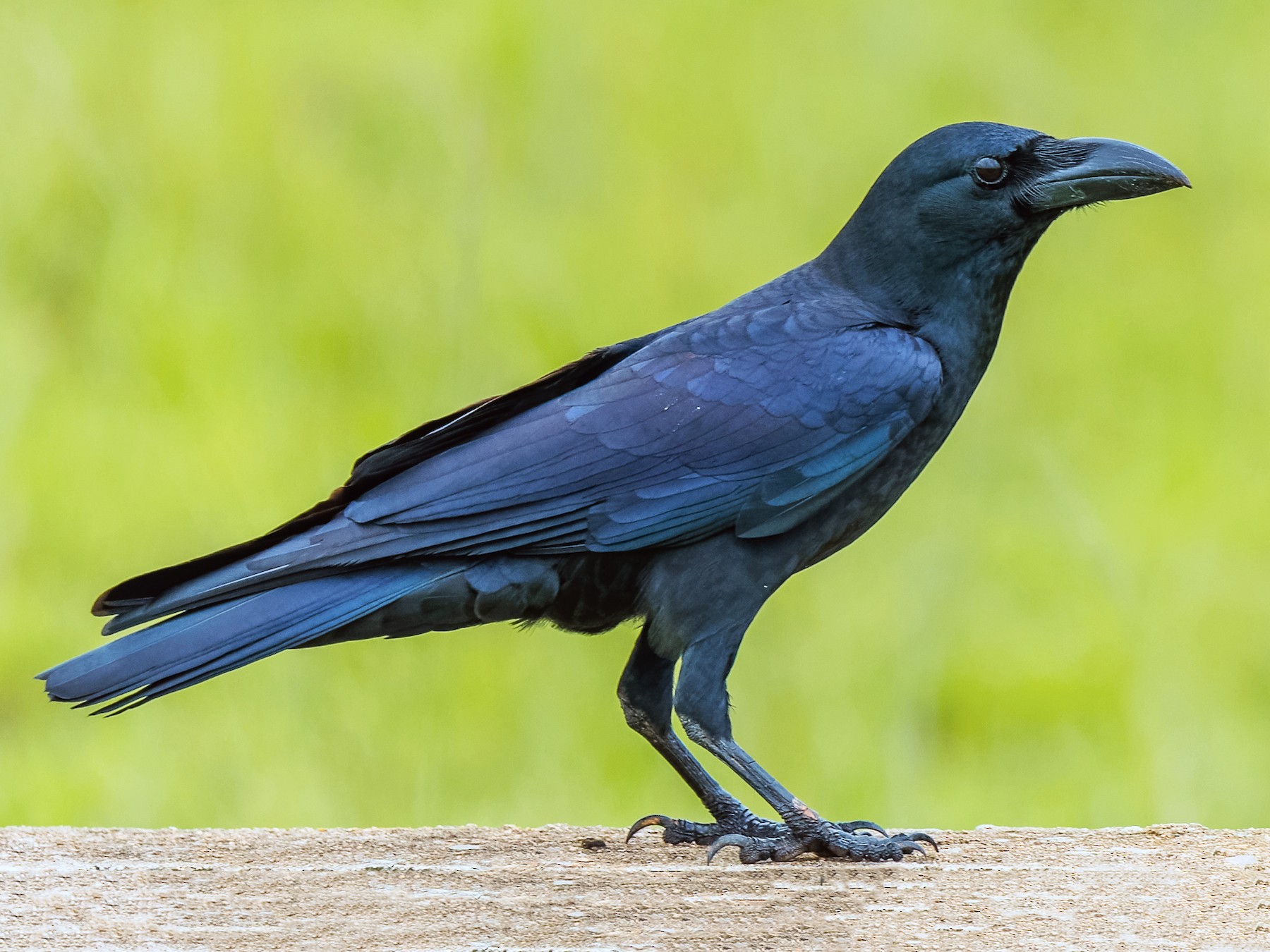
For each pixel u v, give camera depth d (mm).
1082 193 7797
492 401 7578
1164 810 12164
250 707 12188
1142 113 20922
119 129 18531
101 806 11742
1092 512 14461
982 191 7852
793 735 12570
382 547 7289
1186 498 15805
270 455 15242
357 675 12438
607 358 7887
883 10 20625
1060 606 13906
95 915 6445
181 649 6945
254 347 16078
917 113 19734
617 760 12383
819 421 7633
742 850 7293
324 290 16578
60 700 6797
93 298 16844
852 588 13711
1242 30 21547
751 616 7637
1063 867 7098
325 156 18141
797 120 19156
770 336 7844
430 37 19641
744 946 6035
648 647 7820
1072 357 18234
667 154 18781
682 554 7570
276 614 7125
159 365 16109
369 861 7199
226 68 18938
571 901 6633
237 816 11656
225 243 17359
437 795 11766
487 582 7461
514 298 16312
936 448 8047
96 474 14945
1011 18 21359
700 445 7555
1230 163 20609
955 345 7984
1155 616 13680
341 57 19328
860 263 8109
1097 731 12875
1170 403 17531
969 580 14227
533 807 11945
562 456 7488
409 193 17875
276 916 6426
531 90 18984
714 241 17547
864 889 6781
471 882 6898
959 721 13078
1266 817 12344
